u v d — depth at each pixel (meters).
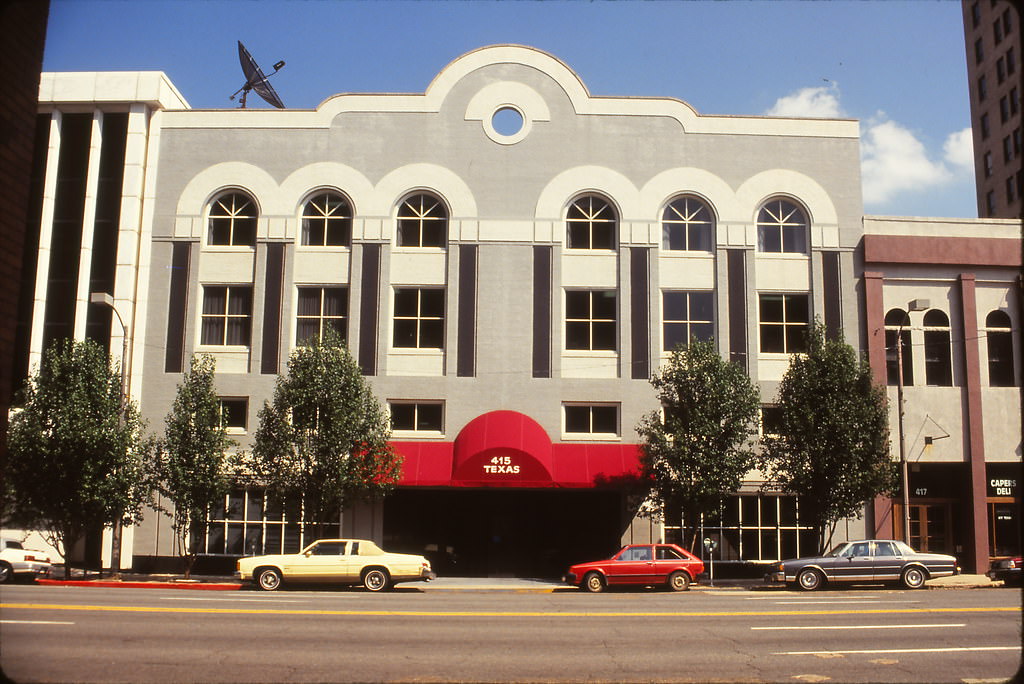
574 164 32.56
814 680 10.87
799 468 28.48
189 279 31.84
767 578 25.86
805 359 29.33
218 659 11.94
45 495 27.66
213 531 30.66
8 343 7.39
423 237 32.41
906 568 25.42
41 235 31.80
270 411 28.27
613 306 31.97
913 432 31.45
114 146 32.56
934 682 10.70
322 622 15.81
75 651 12.23
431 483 29.14
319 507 27.84
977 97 60.81
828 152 33.00
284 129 32.78
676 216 32.72
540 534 30.92
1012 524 31.36
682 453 27.72
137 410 29.83
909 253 32.28
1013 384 32.06
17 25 7.25
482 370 31.23
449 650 12.96
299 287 32.16
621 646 13.46
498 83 33.00
